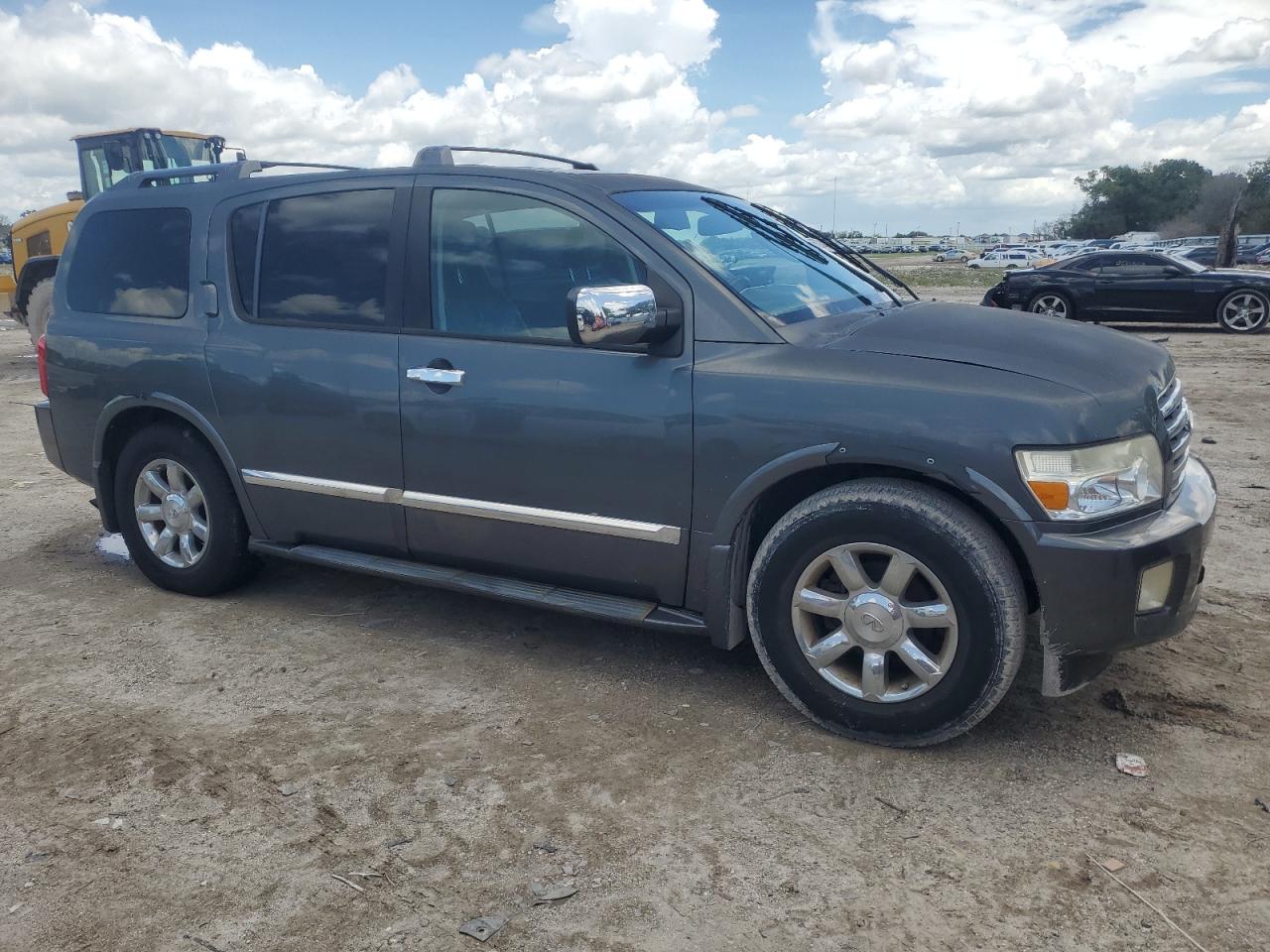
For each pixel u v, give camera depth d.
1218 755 3.21
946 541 3.06
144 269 4.73
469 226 3.91
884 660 3.25
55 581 5.08
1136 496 3.06
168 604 4.74
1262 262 43.09
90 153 13.67
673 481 3.47
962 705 3.14
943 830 2.85
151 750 3.35
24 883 2.68
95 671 3.99
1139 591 3.03
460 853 2.78
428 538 4.05
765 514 3.58
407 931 2.47
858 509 3.18
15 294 14.17
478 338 3.83
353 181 4.20
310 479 4.26
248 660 4.08
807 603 3.35
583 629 4.36
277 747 3.37
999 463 2.99
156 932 2.48
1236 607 4.40
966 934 2.44
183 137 13.80
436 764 3.24
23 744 3.41
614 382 3.55
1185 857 2.71
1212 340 15.38
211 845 2.83
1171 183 105.25
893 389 3.15
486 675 3.91
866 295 4.12
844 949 2.39
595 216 3.68
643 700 3.68
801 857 2.74
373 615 4.56
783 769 3.19
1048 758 3.22
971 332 3.46
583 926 2.48
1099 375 3.17
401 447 3.99
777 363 3.33
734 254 3.79
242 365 4.33
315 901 2.58
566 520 3.70
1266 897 2.54
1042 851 2.75
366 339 4.05
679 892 2.60
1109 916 2.49
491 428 3.77
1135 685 3.69
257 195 4.45
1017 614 3.04
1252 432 8.34
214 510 4.60
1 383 12.68
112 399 4.75
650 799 3.03
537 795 3.05
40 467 7.75
